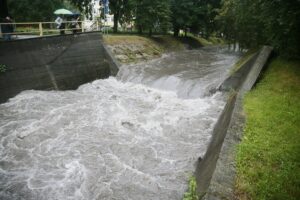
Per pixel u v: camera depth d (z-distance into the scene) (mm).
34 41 16516
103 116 13000
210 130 11633
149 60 26453
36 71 16422
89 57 20000
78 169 8945
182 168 9023
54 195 7863
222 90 15422
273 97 10414
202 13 39281
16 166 9227
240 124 7988
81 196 7797
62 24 21047
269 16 13320
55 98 15469
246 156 6434
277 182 5617
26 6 34625
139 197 7691
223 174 5762
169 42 35188
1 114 13016
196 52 34281
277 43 14172
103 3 30062
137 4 31062
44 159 9578
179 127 11953
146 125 12133
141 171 8875
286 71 12969
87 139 10844
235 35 23391
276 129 7793
